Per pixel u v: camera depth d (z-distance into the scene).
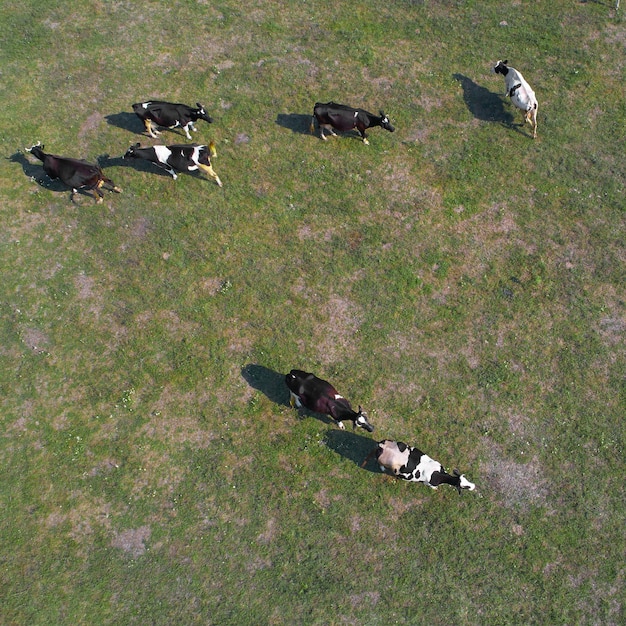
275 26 17.05
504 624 9.34
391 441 10.14
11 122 15.12
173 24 17.20
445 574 9.72
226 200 13.74
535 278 12.47
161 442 10.91
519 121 14.90
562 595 9.51
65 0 17.84
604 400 11.13
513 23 16.89
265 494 10.41
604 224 13.23
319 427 11.07
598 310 12.09
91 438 10.95
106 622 9.44
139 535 10.10
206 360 11.70
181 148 13.22
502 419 11.00
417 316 12.12
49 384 11.49
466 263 12.78
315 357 11.72
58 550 9.98
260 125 15.01
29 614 9.47
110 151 14.58
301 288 12.50
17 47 16.77
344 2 17.59
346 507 10.30
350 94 15.55
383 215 13.47
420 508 10.27
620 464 10.51
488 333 11.90
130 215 13.54
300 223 13.38
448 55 16.28
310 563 9.84
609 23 16.77
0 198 13.82
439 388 11.34
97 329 12.09
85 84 15.90
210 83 15.86
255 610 9.50
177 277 12.68
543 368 11.49
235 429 11.02
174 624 9.41
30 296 12.50
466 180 13.95
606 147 14.38
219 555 9.92
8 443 10.91
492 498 10.30
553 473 10.47
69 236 13.29
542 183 13.86
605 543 9.87
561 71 15.79
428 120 15.01
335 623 9.38
